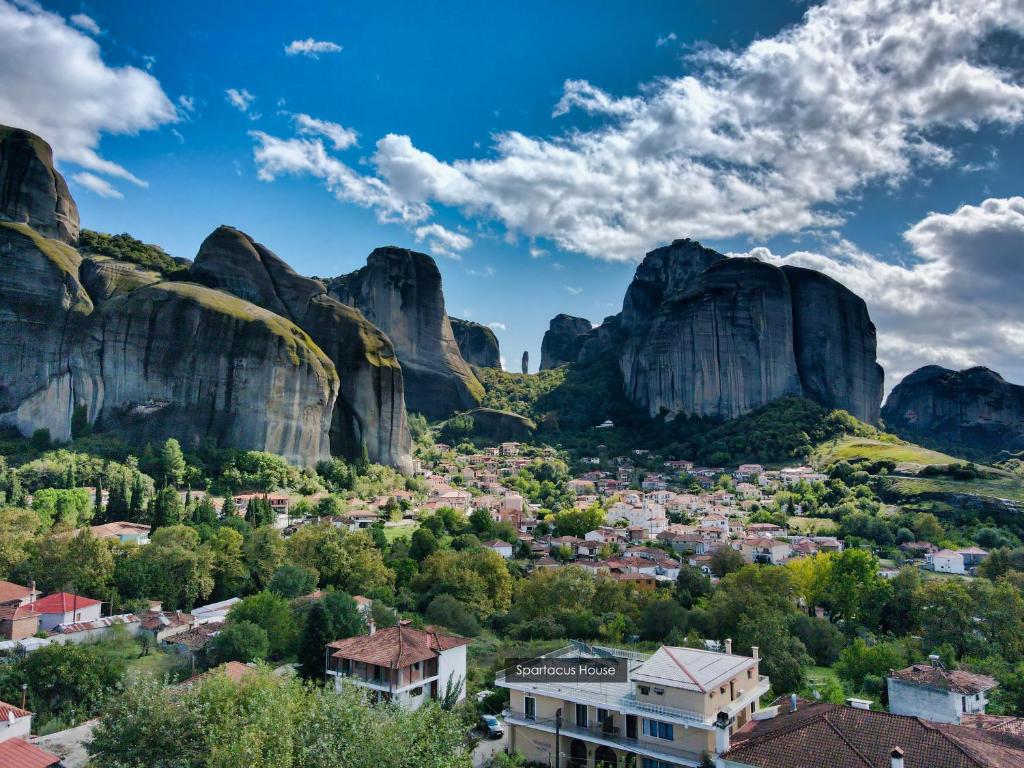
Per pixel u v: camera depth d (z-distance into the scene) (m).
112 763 40.03
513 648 76.31
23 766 42.69
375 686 54.50
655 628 85.31
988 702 60.75
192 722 41.81
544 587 93.75
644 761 48.06
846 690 67.44
